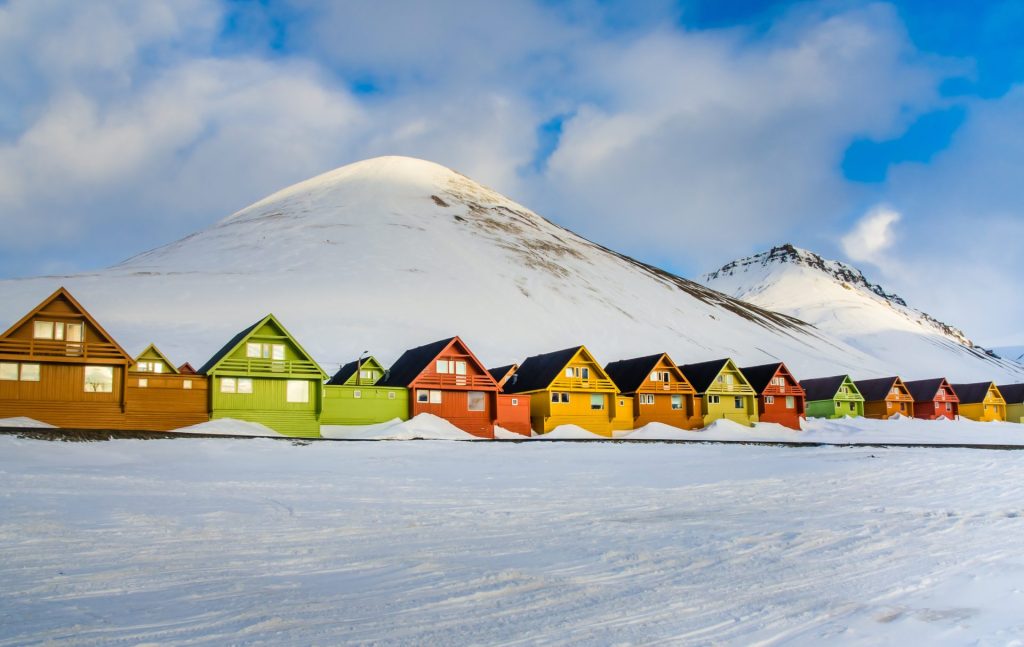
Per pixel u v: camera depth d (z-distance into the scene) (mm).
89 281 120062
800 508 21000
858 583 12242
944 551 14844
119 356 43031
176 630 9008
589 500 22234
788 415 74812
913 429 75812
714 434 65625
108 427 42688
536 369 65562
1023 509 20891
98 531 14867
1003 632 9766
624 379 69562
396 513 18688
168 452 30906
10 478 20922
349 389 52094
